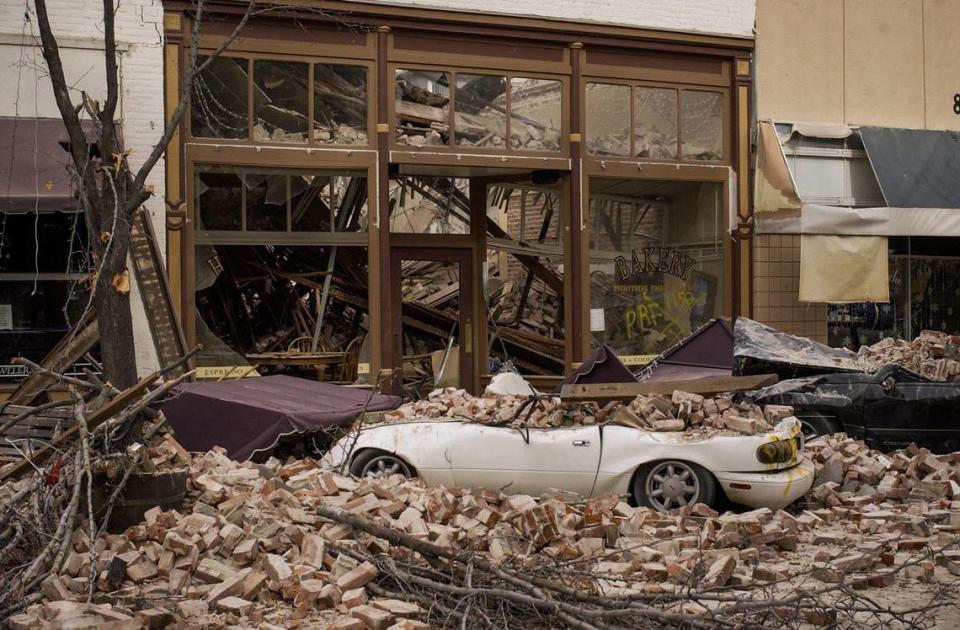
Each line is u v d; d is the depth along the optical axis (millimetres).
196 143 13758
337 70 14477
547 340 16078
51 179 12203
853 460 10898
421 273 16531
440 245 16250
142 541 7031
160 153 8547
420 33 14859
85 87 13297
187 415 10570
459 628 6023
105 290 8141
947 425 12227
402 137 14734
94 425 7312
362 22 14469
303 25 14258
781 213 16484
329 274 14469
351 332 14523
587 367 10789
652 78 16125
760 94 16703
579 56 15625
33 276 12945
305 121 14336
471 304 16438
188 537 6930
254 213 14117
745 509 10094
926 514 9547
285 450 11102
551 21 15352
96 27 13312
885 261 16906
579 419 9875
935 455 11930
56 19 13180
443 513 7887
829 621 6363
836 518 9500
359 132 14578
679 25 16094
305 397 11133
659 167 16062
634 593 6594
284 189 14266
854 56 17359
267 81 14164
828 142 17172
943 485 10289
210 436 10445
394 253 16062
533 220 16109
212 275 13922
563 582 6660
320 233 14430
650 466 9414
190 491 7832
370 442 9750
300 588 6422
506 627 5957
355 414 10703
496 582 6383
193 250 13766
